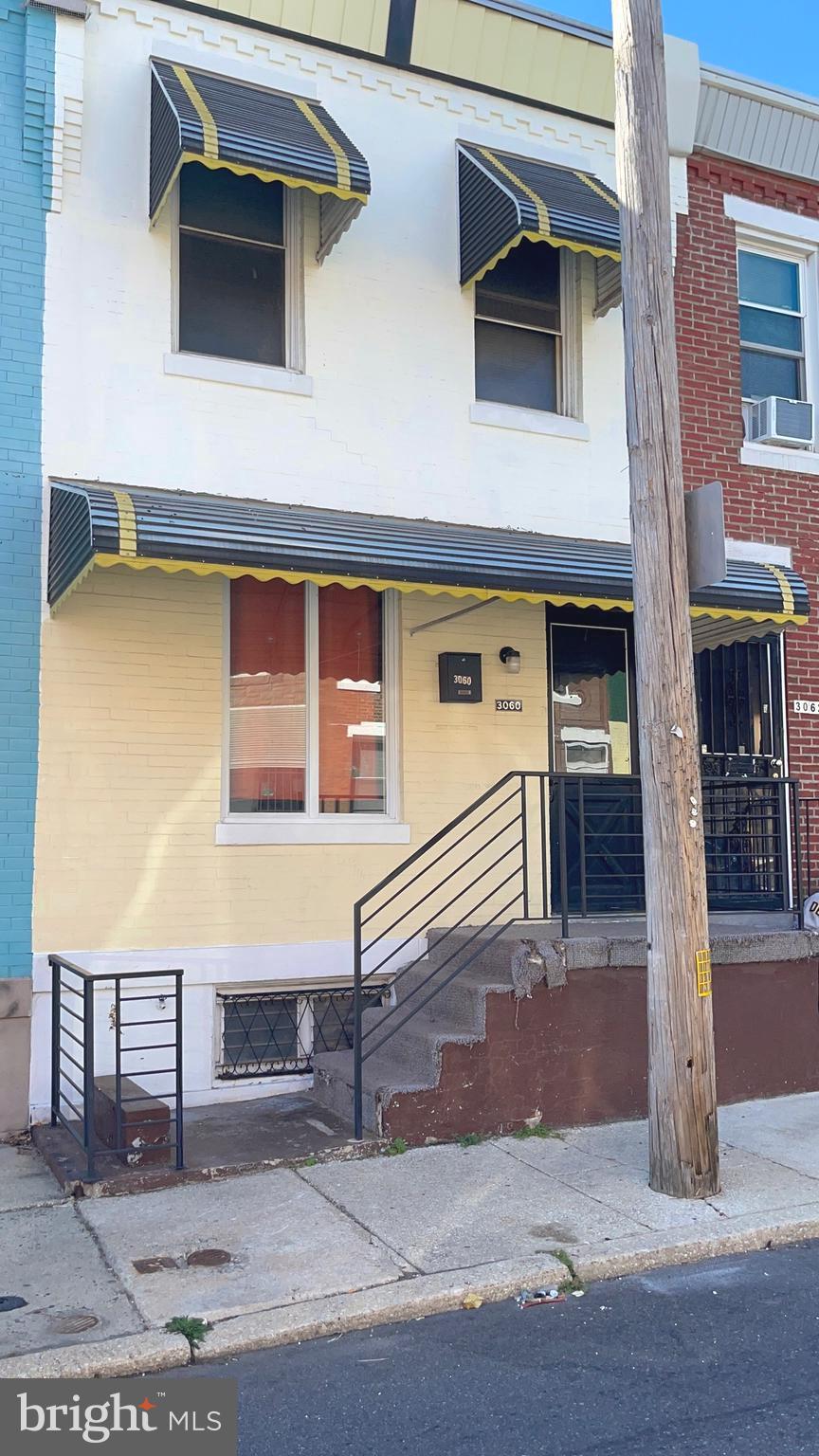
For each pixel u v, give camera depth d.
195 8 7.81
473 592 7.11
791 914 8.63
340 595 8.37
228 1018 7.60
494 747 8.58
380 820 8.21
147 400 7.51
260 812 7.93
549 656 9.02
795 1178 6.19
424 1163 6.35
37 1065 6.88
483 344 8.90
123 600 7.37
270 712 8.04
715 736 9.48
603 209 8.33
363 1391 4.11
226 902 7.51
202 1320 4.50
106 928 7.15
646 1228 5.46
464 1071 6.77
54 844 7.06
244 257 8.10
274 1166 6.23
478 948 7.61
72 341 7.33
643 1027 7.29
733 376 9.71
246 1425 3.88
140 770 7.32
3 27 7.36
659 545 6.16
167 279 7.63
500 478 8.62
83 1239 5.30
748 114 9.77
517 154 8.90
